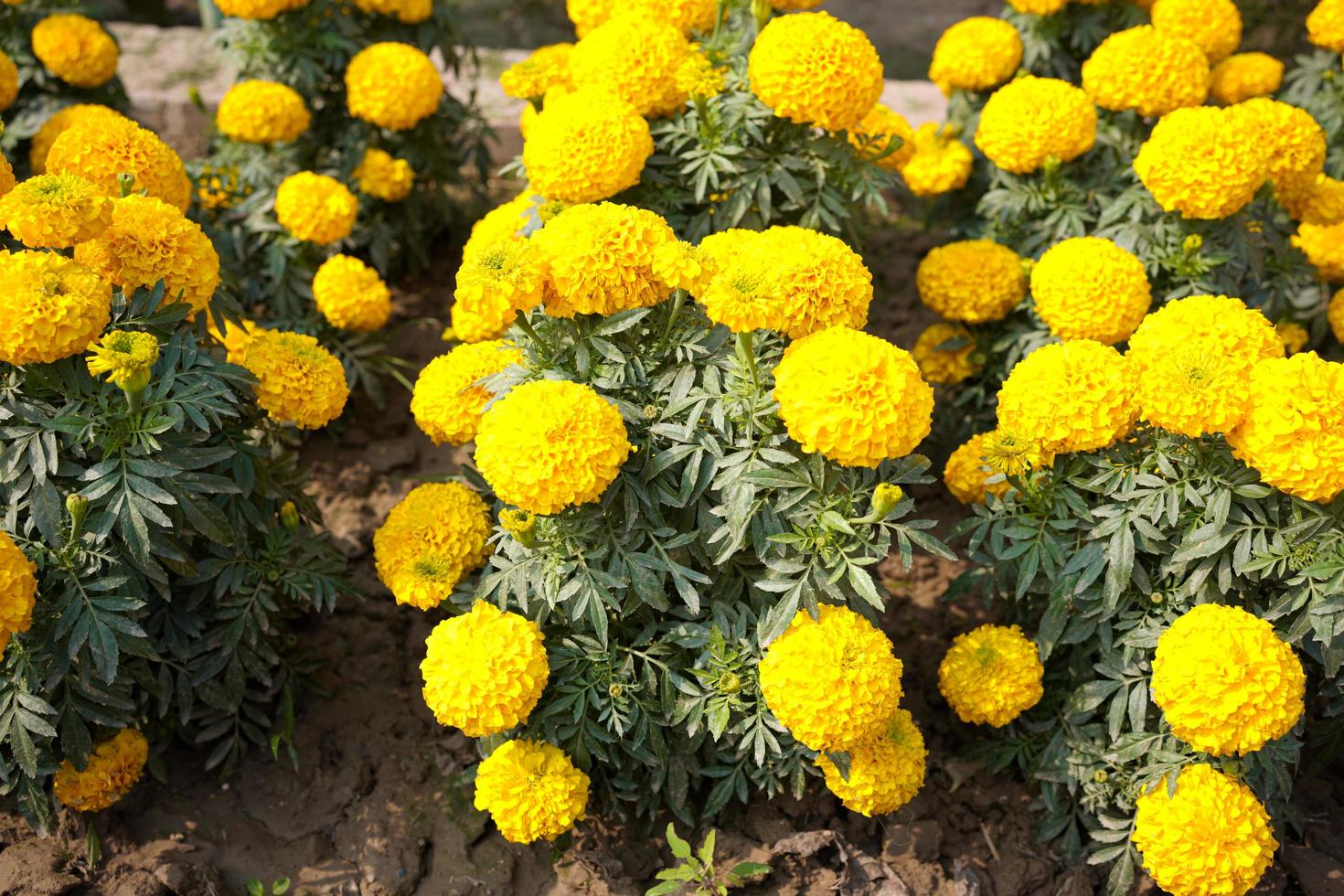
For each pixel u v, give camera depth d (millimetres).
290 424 1516
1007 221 1600
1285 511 1281
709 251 1292
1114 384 1272
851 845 1333
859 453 1206
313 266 1674
